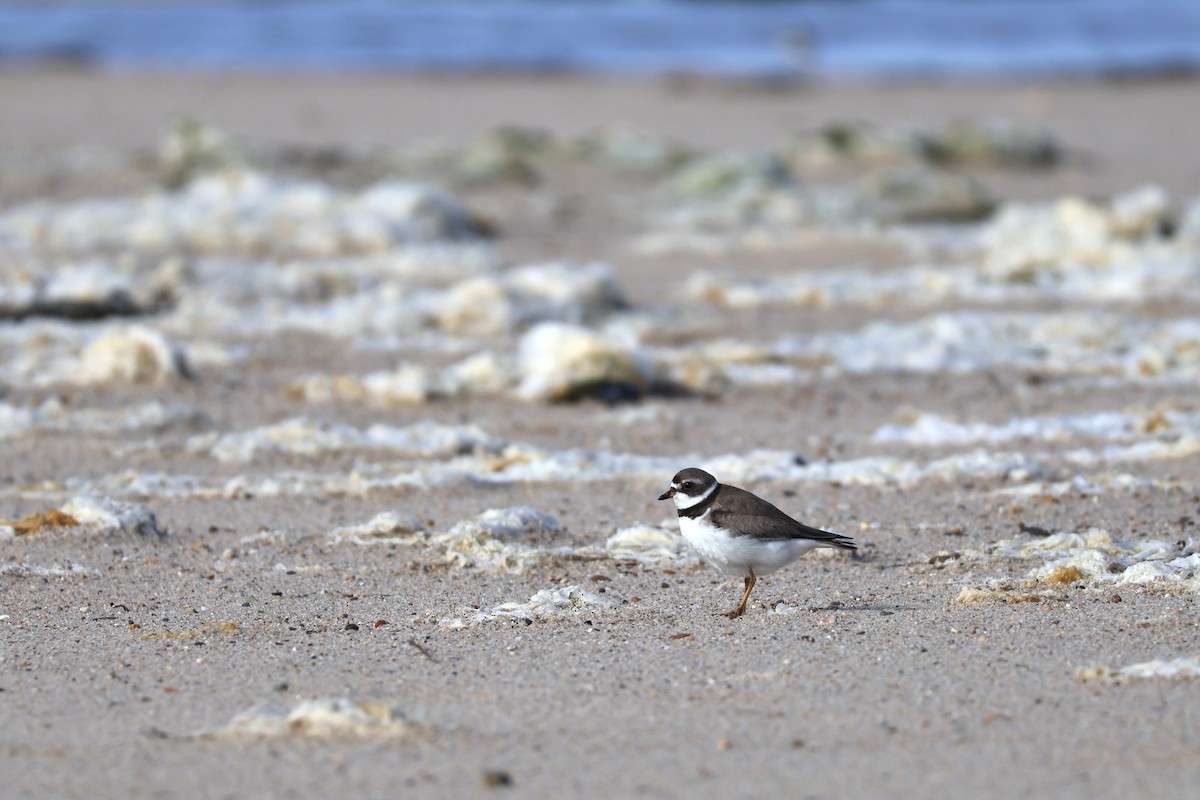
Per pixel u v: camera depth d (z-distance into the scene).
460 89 46.84
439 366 16.73
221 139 31.19
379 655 8.09
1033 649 7.93
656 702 7.18
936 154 34.19
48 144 35.09
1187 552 9.98
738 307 20.12
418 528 10.84
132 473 12.48
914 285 21.14
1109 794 6.00
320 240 22.94
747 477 12.38
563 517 11.39
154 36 63.19
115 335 15.76
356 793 6.08
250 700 7.33
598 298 19.28
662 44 62.84
